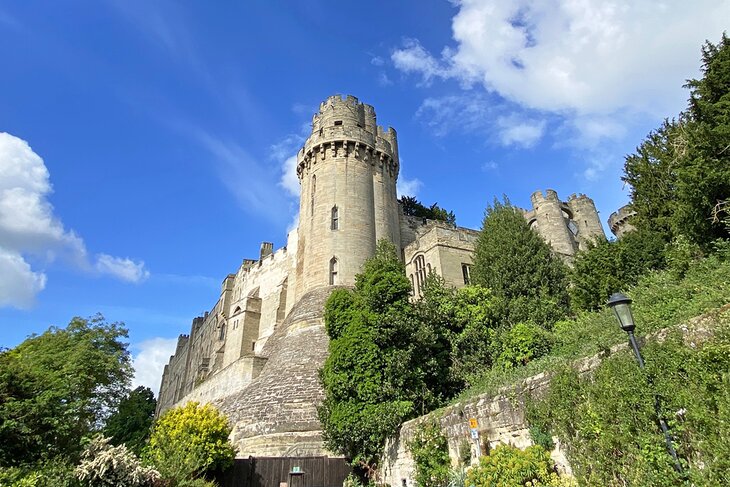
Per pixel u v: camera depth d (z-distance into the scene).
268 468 18.03
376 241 34.94
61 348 26.67
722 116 14.69
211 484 15.50
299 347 26.08
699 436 6.90
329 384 18.22
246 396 23.53
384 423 16.28
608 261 20.39
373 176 38.03
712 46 16.33
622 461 8.09
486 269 27.19
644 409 7.74
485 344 21.47
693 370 7.17
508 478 9.77
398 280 20.34
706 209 14.74
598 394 8.82
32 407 13.76
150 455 16.50
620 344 9.29
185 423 17.77
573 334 16.16
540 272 25.78
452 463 13.00
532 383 11.04
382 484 16.25
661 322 10.24
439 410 14.36
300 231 37.78
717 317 7.45
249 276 57.28
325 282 31.83
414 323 19.52
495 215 29.62
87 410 23.67
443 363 20.34
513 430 11.20
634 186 21.50
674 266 14.84
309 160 38.72
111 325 30.56
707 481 6.48
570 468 9.44
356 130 38.41
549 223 46.72
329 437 17.77
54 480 11.48
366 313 19.23
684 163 15.81
